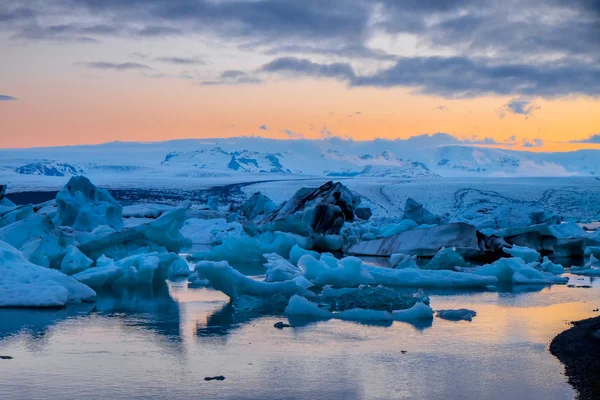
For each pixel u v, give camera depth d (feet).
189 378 34.58
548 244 112.57
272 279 65.26
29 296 53.31
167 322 48.01
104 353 39.29
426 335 44.39
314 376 35.17
